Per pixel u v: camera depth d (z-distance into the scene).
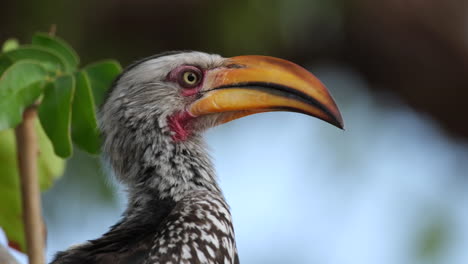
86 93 7.78
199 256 7.28
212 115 8.75
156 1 14.16
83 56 14.27
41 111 7.65
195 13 14.38
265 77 8.59
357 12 14.74
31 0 13.63
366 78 15.51
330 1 14.41
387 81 15.51
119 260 7.05
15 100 7.52
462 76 15.39
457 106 15.57
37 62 7.66
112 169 8.78
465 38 15.34
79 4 13.89
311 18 14.26
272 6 13.83
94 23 14.18
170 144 8.62
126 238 7.41
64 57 8.11
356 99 15.24
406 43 15.33
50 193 12.50
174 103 8.69
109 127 8.66
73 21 13.95
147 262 7.08
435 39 15.24
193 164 8.62
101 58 14.41
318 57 15.14
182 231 7.36
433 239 13.83
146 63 8.84
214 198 7.98
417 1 15.04
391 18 15.07
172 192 8.39
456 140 15.82
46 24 13.78
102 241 7.37
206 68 8.80
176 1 14.28
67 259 7.14
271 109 8.59
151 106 8.66
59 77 7.75
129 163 8.62
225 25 14.02
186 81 8.75
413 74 15.52
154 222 7.72
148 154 8.55
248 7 13.80
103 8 14.04
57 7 13.76
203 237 7.40
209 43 14.51
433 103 15.73
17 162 7.92
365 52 15.20
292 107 8.48
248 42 14.09
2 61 7.85
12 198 8.73
